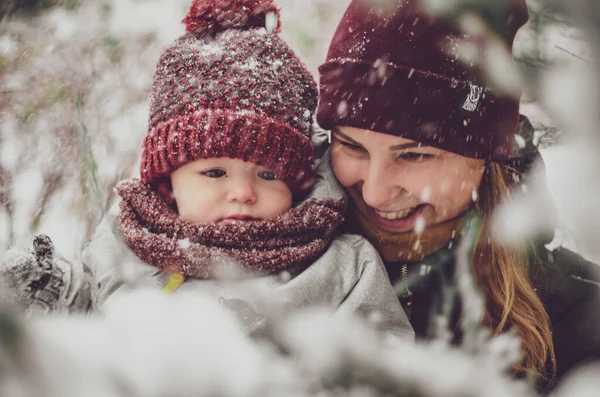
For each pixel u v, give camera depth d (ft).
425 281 4.81
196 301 1.76
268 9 4.78
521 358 4.52
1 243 6.73
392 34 4.25
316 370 2.08
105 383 1.37
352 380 2.12
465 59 4.23
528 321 4.64
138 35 7.64
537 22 4.51
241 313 3.90
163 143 4.30
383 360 2.20
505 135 4.50
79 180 7.32
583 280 5.08
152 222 4.27
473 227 4.73
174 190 4.44
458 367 2.32
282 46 4.67
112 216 4.65
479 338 4.55
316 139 5.10
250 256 4.09
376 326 4.17
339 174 4.53
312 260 4.36
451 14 4.25
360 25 4.41
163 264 4.12
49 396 1.29
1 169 7.23
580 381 3.97
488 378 2.39
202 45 4.52
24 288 4.09
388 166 4.26
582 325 4.85
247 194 4.21
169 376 1.47
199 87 4.32
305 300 4.06
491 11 4.33
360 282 4.29
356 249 4.45
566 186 4.73
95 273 4.29
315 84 4.83
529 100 5.19
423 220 4.50
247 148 4.16
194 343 1.56
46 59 7.40
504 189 4.75
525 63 4.61
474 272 4.73
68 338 1.41
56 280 4.32
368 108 4.21
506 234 4.73
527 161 4.99
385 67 4.21
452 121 4.23
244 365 1.60
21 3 7.36
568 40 4.18
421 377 2.19
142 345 1.49
